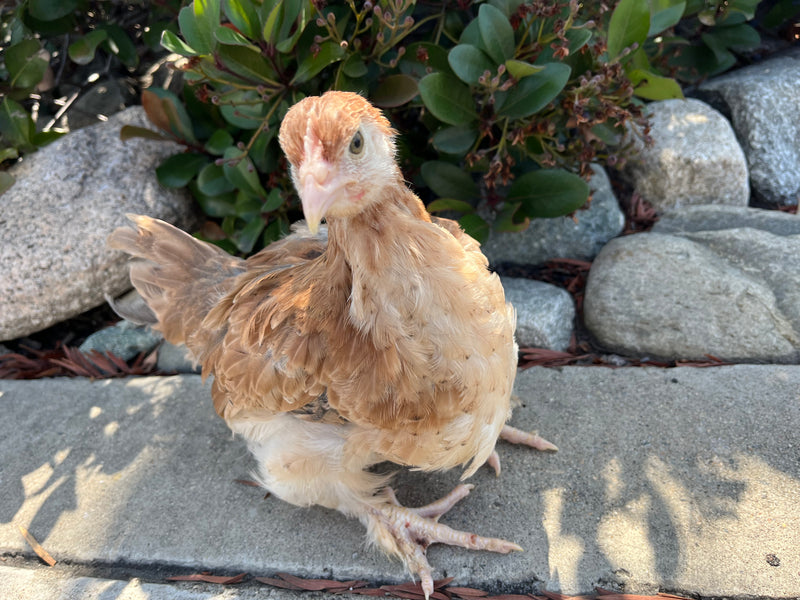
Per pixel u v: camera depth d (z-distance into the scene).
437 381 0.26
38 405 0.45
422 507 0.34
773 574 0.29
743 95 0.56
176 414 0.43
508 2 0.43
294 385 0.29
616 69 0.43
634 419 0.38
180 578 0.33
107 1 0.60
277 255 0.37
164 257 0.38
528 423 0.39
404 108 0.50
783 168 0.54
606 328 0.45
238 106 0.46
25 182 0.52
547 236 0.52
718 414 0.37
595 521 0.33
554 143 0.51
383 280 0.24
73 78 0.66
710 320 0.42
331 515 0.36
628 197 0.55
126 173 0.53
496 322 0.28
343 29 0.44
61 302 0.50
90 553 0.35
